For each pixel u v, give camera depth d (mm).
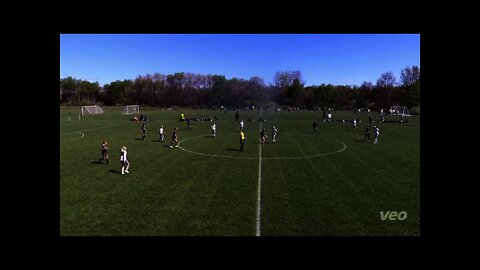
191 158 30656
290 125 65062
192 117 85125
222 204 17797
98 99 151625
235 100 159625
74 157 30719
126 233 13953
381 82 130875
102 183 21797
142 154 32656
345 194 19688
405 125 65875
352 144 40406
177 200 18406
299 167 27047
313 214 16422
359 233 14156
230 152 34031
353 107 134250
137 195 19266
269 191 20203
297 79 149250
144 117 77062
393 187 21203
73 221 15266
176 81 158375
